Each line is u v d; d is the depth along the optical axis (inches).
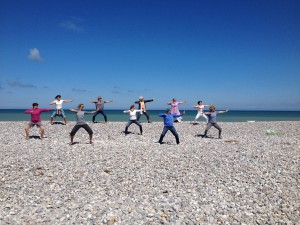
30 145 607.2
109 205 295.9
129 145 627.5
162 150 568.7
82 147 592.1
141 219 264.1
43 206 292.5
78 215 271.1
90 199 311.9
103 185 358.3
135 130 898.1
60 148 576.4
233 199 313.4
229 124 1143.6
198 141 705.6
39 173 397.7
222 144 652.1
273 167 438.6
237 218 266.8
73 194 327.0
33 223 255.1
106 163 459.5
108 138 735.1
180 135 823.1
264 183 364.2
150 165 449.4
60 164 450.0
